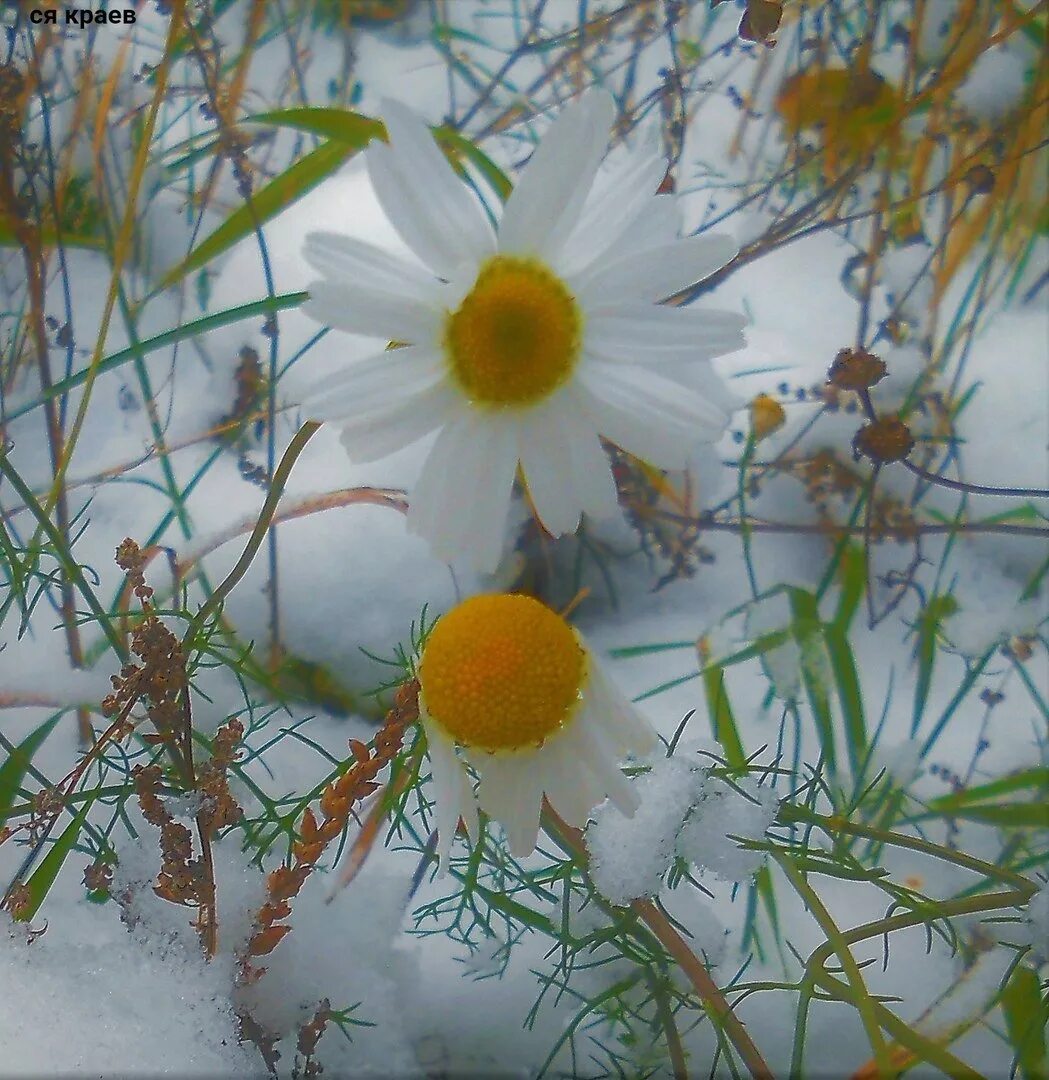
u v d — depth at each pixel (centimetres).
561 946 22
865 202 34
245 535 27
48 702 24
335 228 31
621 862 20
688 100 35
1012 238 32
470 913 24
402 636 27
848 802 24
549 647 18
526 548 28
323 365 29
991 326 32
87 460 28
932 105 29
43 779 22
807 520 29
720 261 18
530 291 18
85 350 30
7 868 23
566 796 19
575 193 18
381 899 23
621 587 28
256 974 20
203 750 24
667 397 18
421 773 24
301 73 34
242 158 27
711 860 21
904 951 24
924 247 31
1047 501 29
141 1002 19
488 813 19
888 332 28
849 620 25
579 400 18
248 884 21
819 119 32
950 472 30
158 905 20
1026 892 21
